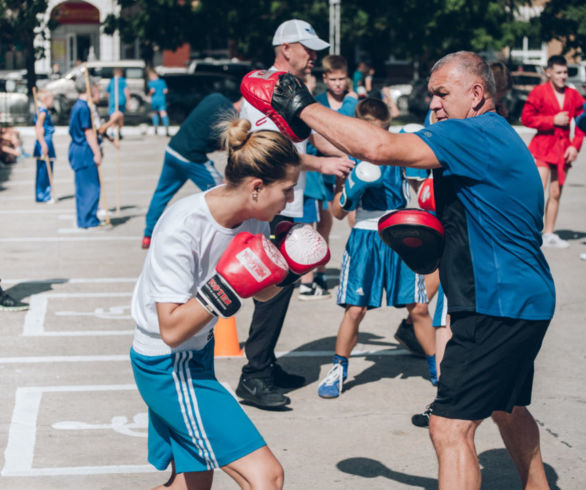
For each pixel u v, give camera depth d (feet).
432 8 95.14
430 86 11.70
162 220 10.62
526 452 12.48
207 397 10.81
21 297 26.71
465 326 11.22
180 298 10.34
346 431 16.75
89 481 14.46
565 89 33.50
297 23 19.65
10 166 62.54
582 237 36.60
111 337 22.68
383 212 18.20
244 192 10.43
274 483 10.55
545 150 33.81
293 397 18.62
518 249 11.14
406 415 17.57
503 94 18.84
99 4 134.51
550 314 11.34
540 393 18.72
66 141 77.05
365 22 96.99
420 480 14.61
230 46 134.21
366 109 18.26
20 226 39.14
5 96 90.68
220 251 10.77
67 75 96.37
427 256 11.64
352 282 18.25
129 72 98.12
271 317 17.80
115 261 32.01
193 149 25.54
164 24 97.45
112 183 54.03
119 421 17.07
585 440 16.24
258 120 18.78
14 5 88.28
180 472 11.06
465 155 10.92
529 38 104.94
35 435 16.31
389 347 22.27
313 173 25.41
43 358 20.86
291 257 10.84
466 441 11.16
